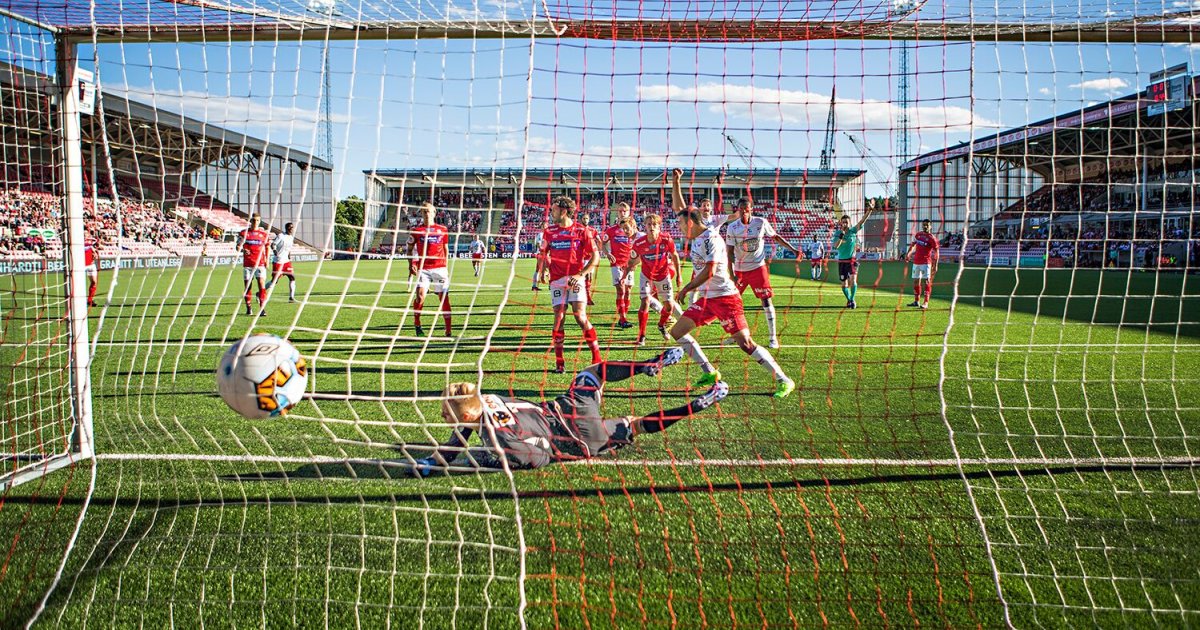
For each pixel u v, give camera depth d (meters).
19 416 5.05
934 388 5.70
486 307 12.52
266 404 2.80
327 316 11.34
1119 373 6.42
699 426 4.67
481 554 2.90
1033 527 3.14
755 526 3.15
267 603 2.57
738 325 5.54
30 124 4.12
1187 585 2.64
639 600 2.56
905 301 13.37
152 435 4.51
